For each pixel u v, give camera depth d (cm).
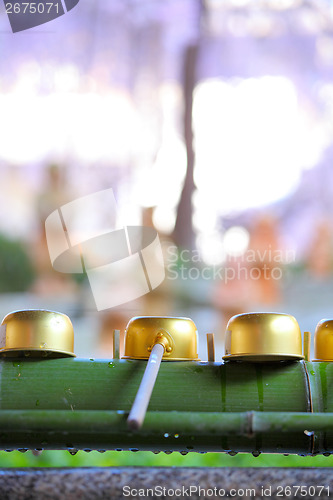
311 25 1611
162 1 1548
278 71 1684
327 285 1152
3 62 1541
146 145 1612
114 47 1577
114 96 1627
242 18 1585
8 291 1148
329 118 1703
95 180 1591
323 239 1459
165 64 1625
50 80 1572
